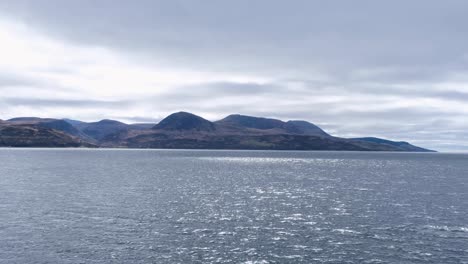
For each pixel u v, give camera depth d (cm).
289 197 7338
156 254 3625
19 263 3338
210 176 12031
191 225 4806
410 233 4506
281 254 3675
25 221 4903
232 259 3512
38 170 13100
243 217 5341
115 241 4034
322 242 4094
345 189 8756
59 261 3400
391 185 9750
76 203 6319
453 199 7200
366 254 3703
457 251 3812
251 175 12631
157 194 7550
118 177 11138
